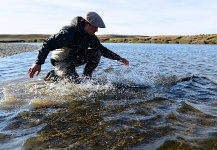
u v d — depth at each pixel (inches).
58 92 224.4
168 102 198.7
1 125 148.9
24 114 167.2
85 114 168.1
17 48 1256.2
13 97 207.3
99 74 331.6
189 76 323.0
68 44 234.8
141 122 153.6
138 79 289.3
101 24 241.1
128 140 129.0
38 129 142.8
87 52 267.0
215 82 288.2
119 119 158.2
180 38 3447.3
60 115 165.9
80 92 225.5
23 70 374.6
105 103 194.1
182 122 154.2
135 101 200.2
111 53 276.1
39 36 5319.9
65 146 122.1
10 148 120.3
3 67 415.8
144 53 934.4
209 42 2928.2
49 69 396.5
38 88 239.1
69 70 253.9
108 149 119.7
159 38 3582.7
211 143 124.7
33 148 120.2
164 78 303.6
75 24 242.2
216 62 553.9
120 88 243.6
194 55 813.9
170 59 639.1
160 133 137.4
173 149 119.5
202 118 161.6
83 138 131.1
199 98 213.8
